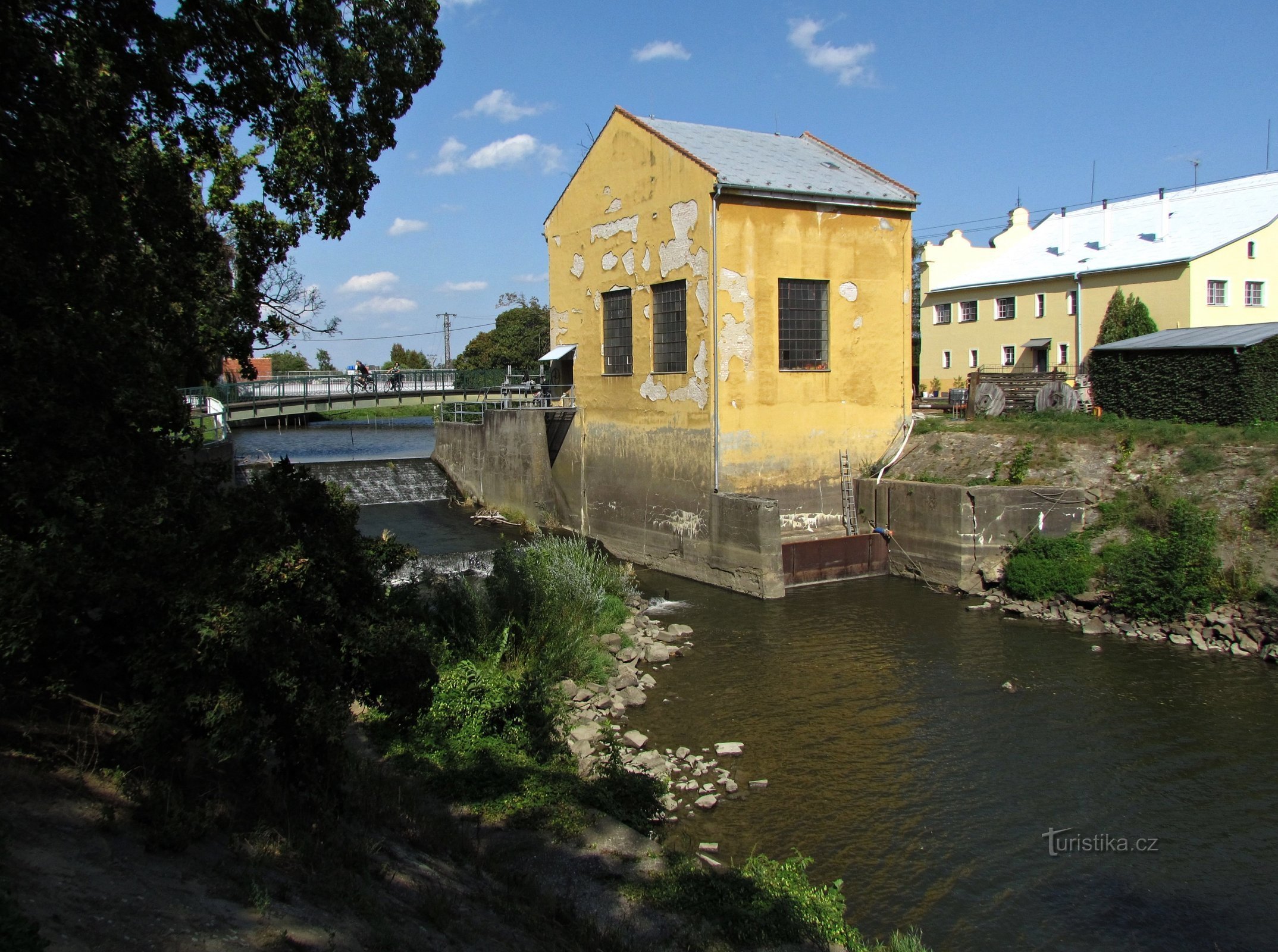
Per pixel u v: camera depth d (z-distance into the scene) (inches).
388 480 1530.5
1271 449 895.7
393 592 667.4
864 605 941.2
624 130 1138.7
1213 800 525.7
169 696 276.4
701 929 336.5
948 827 498.6
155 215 450.0
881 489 1086.4
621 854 394.0
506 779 456.8
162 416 320.2
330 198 523.8
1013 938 401.4
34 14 387.9
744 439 1052.5
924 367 2094.0
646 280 1123.9
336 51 490.6
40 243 349.1
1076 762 575.2
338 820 332.5
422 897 306.8
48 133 359.3
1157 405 1099.9
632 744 592.1
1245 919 414.6
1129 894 434.6
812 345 1098.7
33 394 280.2
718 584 1036.5
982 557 973.2
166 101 443.5
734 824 499.8
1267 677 708.7
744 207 1023.6
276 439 2107.5
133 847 250.8
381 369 2331.4
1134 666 740.7
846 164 1205.7
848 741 609.3
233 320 561.0
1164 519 880.9
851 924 410.6
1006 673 732.7
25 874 209.5
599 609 822.5
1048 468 1012.5
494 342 3326.8
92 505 280.1
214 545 299.4
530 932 311.4
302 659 303.0
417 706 352.8
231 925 230.1
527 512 1336.1
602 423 1234.6
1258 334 1045.8
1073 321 1718.8
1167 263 1536.7
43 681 294.2
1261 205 1610.5
